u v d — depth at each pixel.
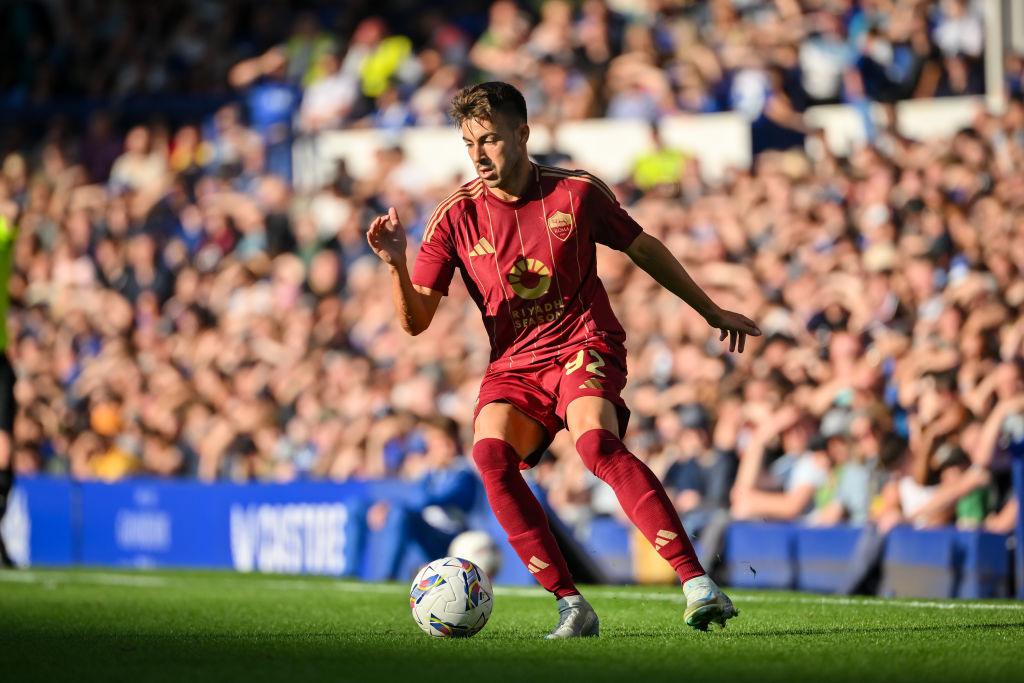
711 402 33.19
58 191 58.09
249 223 51.84
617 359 15.54
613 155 47.72
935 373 26.81
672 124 46.56
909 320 33.53
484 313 15.89
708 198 42.62
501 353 15.82
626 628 17.03
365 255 47.94
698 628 14.55
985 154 37.94
